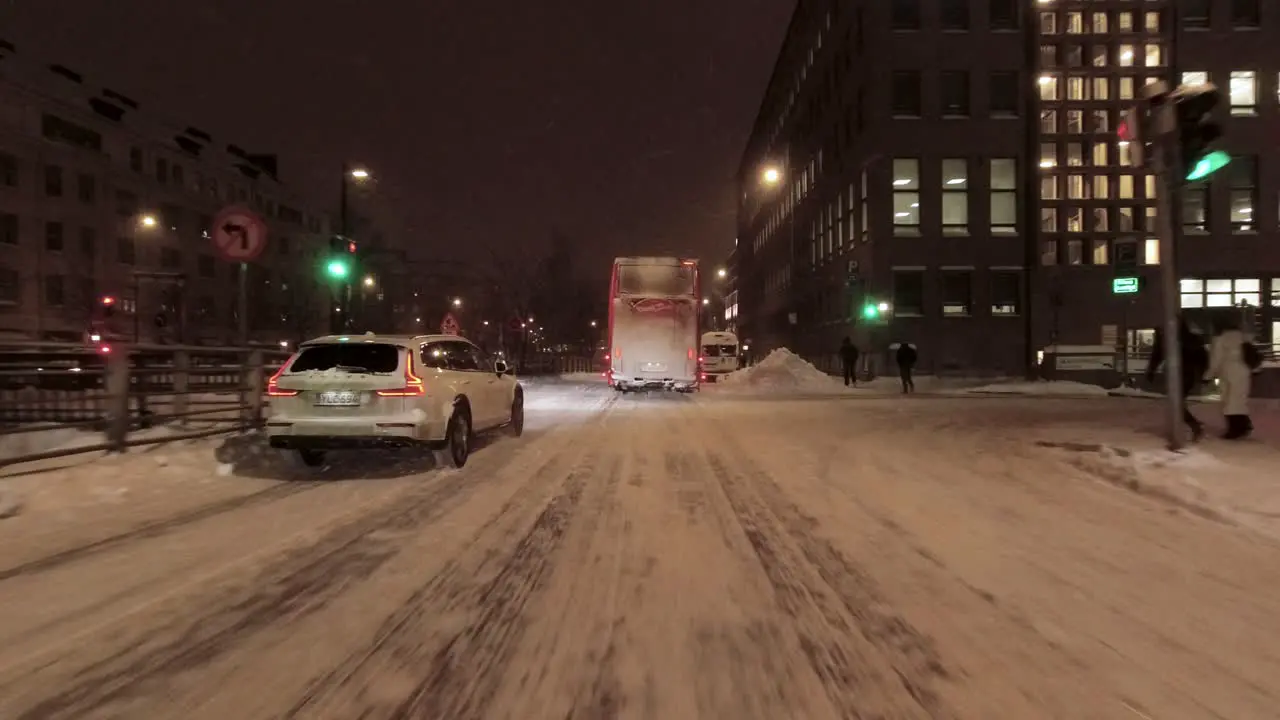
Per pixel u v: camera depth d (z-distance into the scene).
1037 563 6.73
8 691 4.35
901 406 22.31
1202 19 39.00
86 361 15.84
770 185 74.25
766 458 12.32
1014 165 38.81
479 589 6.05
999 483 10.23
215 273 66.31
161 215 60.28
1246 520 7.91
